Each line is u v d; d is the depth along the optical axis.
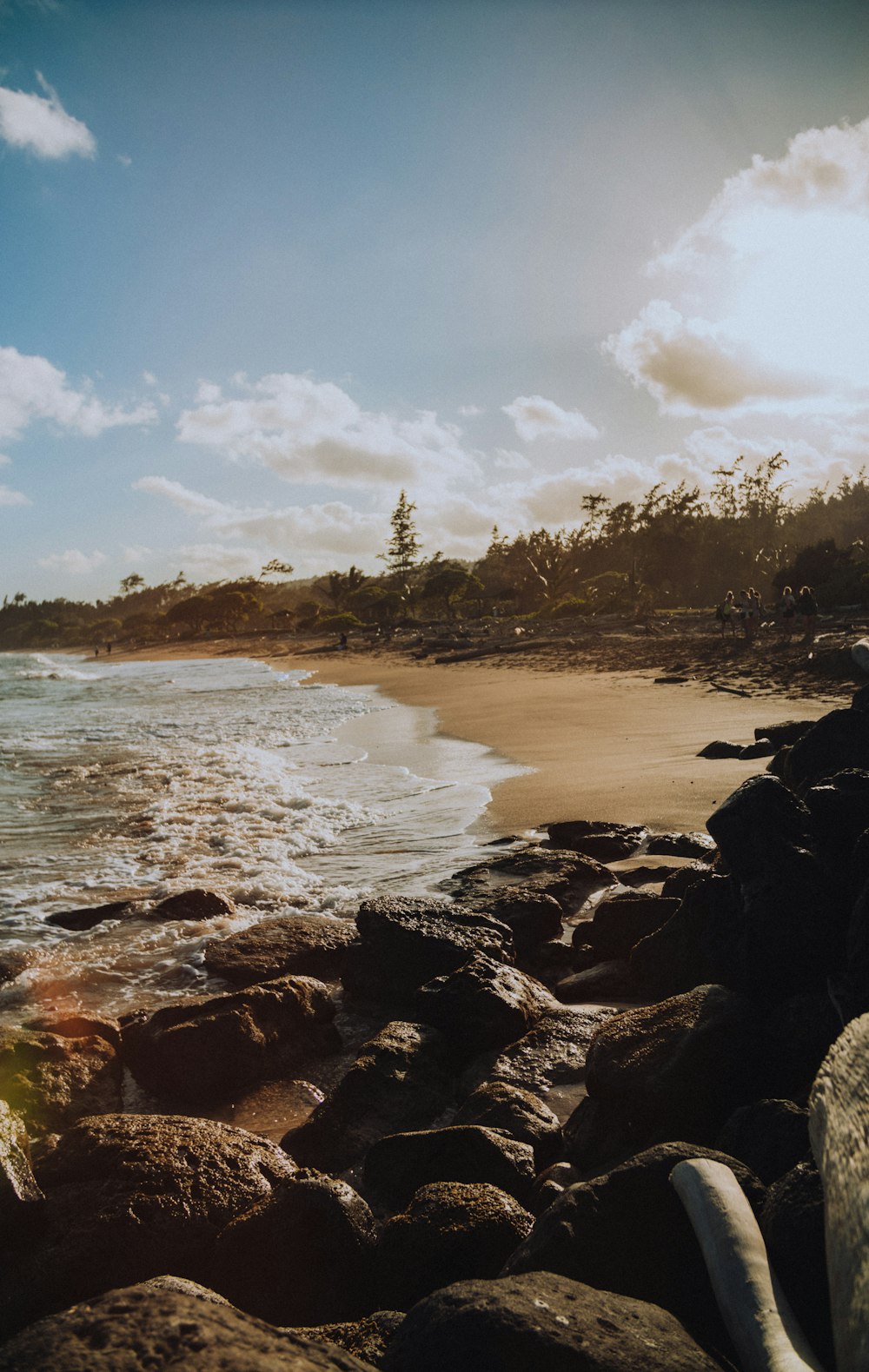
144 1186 3.55
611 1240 2.42
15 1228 3.36
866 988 3.53
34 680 61.16
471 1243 2.92
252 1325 1.52
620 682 24.62
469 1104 4.04
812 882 4.22
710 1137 3.44
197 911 7.68
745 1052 3.58
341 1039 5.43
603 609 75.56
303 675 44.25
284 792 12.98
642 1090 3.50
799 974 4.08
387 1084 4.39
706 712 17.08
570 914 6.98
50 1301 3.22
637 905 6.04
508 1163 3.46
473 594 98.19
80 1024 5.29
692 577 91.75
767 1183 2.71
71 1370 1.32
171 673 58.91
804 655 23.44
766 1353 1.82
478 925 6.20
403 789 12.60
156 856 9.72
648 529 95.75
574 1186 2.64
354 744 17.77
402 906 6.28
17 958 6.75
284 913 7.64
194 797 12.98
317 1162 4.04
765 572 89.19
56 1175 3.70
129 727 24.14
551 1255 2.43
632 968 5.40
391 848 9.44
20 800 13.43
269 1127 4.54
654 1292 2.32
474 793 11.79
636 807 9.94
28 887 8.73
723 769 11.36
